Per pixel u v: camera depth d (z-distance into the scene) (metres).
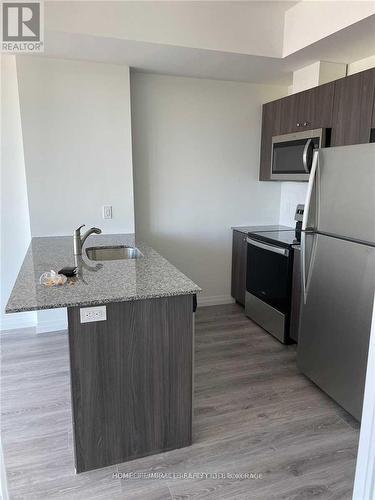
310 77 3.11
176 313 1.82
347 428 2.14
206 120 3.75
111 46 2.60
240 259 3.92
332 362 2.32
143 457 1.90
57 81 2.98
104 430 1.80
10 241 3.30
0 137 3.12
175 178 3.77
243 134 3.92
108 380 1.76
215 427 2.13
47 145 3.06
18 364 2.80
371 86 2.35
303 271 2.51
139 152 3.58
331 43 2.54
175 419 1.92
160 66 3.15
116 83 3.13
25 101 2.95
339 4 2.28
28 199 3.10
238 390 2.51
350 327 2.14
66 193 3.18
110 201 3.31
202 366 2.82
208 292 4.14
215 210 3.98
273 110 3.63
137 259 2.46
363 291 2.03
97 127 3.15
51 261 2.38
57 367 2.76
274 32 2.81
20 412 2.24
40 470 1.81
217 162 3.88
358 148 2.02
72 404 1.72
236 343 3.22
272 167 3.66
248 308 3.76
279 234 3.54
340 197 2.17
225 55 2.80
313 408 2.32
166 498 1.66
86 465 1.80
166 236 3.85
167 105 3.59
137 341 1.77
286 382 2.62
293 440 2.04
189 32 2.58
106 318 1.70
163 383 1.86
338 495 1.69
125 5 2.40
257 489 1.71
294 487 1.73
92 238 3.17
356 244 2.05
